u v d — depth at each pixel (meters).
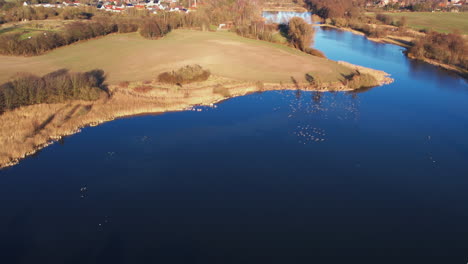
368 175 41.91
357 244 31.69
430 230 33.44
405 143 49.69
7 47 86.75
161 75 70.44
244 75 77.38
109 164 43.19
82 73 70.69
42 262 28.92
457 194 38.62
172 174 41.44
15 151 43.50
